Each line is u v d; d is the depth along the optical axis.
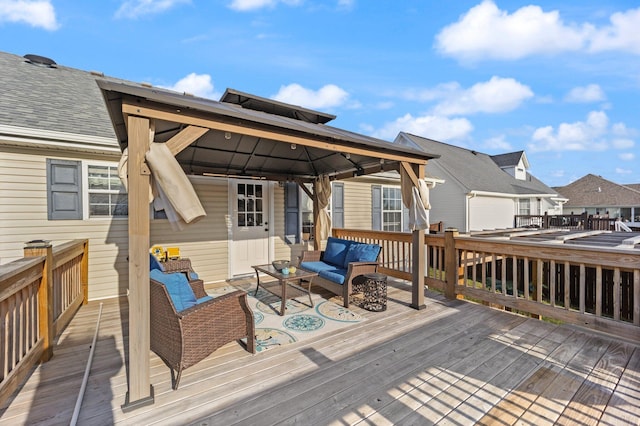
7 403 2.22
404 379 2.50
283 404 2.20
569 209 26.92
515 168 18.89
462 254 4.93
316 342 3.20
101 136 4.63
